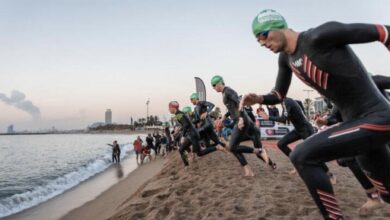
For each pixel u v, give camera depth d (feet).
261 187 19.42
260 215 13.62
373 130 7.66
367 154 8.48
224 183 21.52
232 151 24.20
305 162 8.05
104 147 206.08
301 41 8.27
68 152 156.76
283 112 21.54
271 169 27.45
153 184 28.40
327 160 8.11
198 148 31.30
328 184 7.97
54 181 59.93
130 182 51.70
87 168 81.87
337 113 13.76
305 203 15.30
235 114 23.44
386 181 8.70
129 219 15.93
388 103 8.11
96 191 47.39
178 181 26.37
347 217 13.01
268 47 8.73
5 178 65.31
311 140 8.16
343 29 7.56
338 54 7.80
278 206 15.03
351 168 13.50
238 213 14.29
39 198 43.16
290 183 20.52
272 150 49.65
